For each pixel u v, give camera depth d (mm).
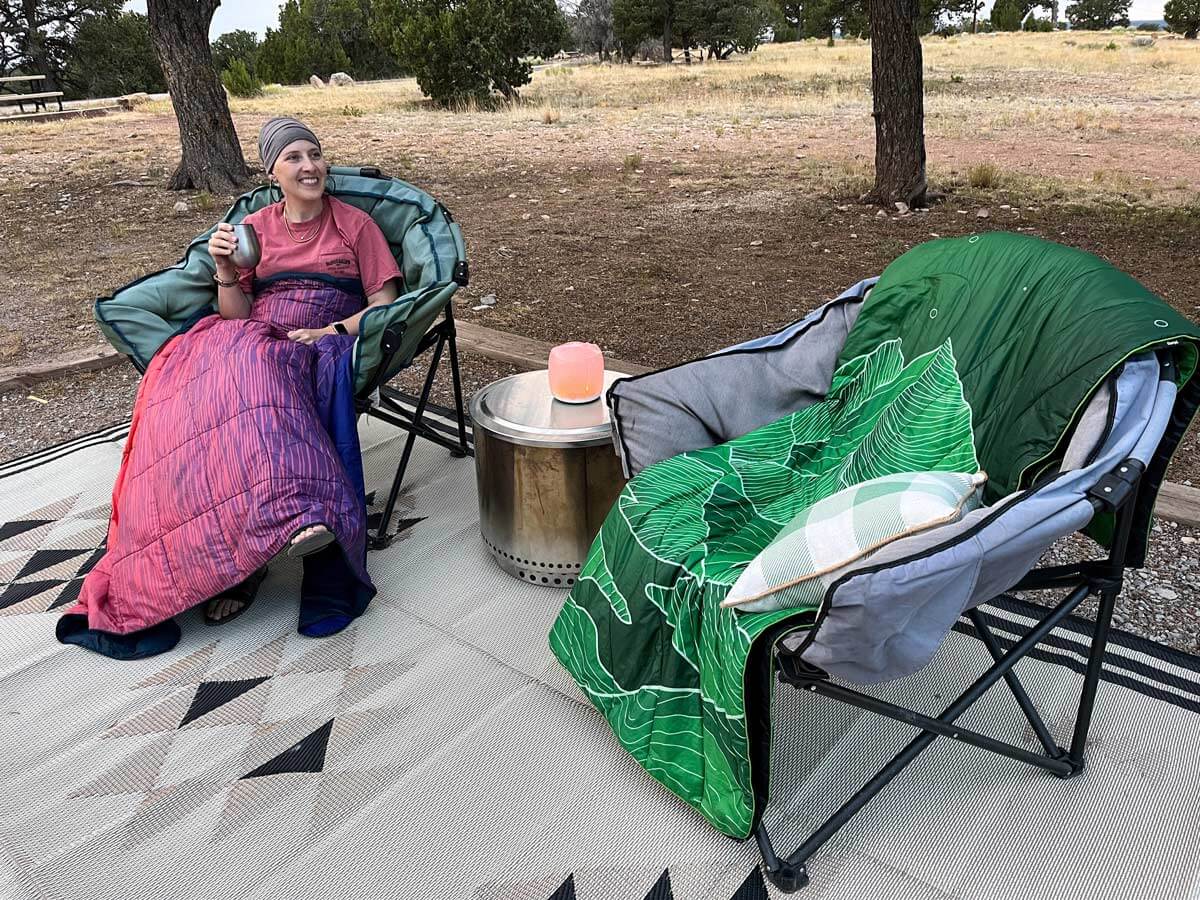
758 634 1758
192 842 2057
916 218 7527
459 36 17859
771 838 2012
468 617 2822
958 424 2141
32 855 2031
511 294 5957
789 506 2320
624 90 20672
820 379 2646
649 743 2158
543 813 2107
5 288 6359
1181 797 2076
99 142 13859
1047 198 8070
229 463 2584
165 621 2762
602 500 2836
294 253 3293
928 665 2510
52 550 3225
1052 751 2139
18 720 2436
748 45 34406
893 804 2090
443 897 1911
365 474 3727
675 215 8023
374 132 14391
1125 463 1719
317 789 2193
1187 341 1749
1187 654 2500
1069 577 1922
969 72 23203
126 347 3209
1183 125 12703
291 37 34875
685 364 2619
